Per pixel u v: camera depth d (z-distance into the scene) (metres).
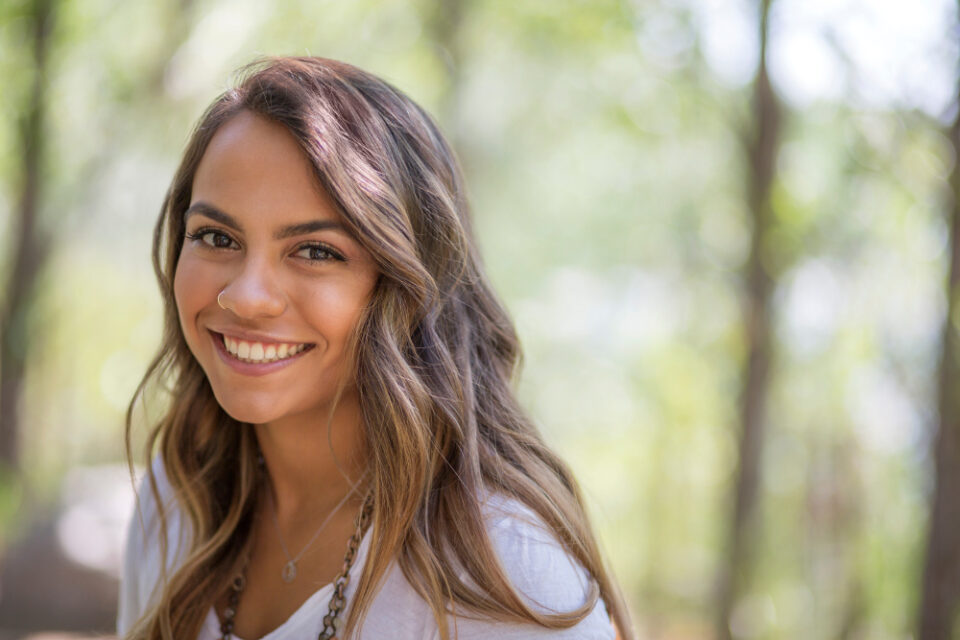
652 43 6.46
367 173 1.33
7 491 6.60
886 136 4.90
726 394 7.71
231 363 1.34
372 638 1.31
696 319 8.12
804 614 6.16
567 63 8.13
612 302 11.38
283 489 1.51
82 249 8.98
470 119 8.68
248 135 1.32
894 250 5.76
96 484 6.57
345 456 1.46
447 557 1.31
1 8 6.51
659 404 9.51
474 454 1.38
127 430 1.61
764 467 5.79
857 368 6.12
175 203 1.49
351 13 7.40
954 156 4.07
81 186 7.61
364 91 1.42
